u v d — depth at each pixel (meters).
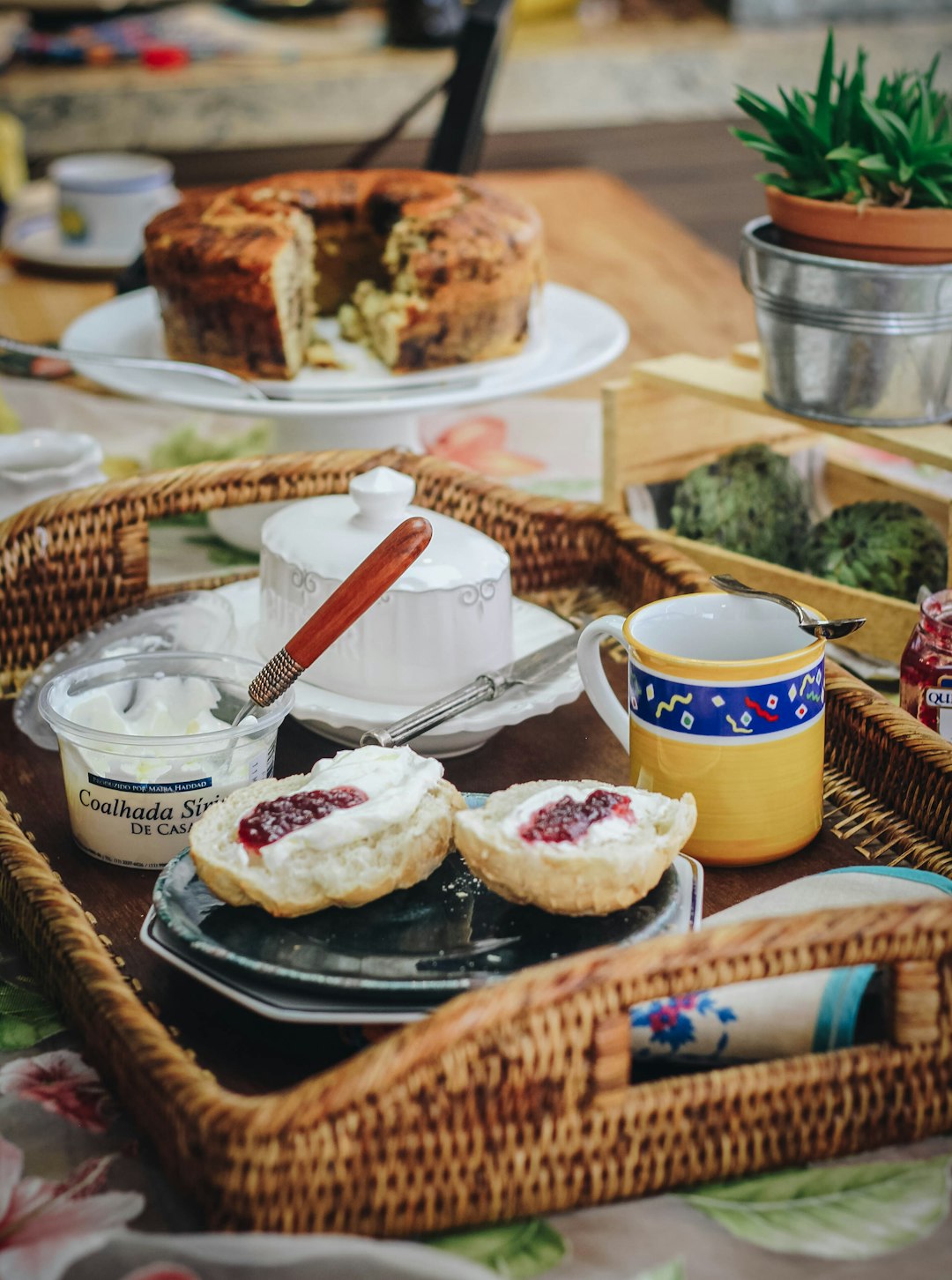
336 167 2.89
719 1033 0.69
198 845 0.76
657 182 2.97
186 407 1.36
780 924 0.64
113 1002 0.70
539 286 1.56
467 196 1.58
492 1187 0.63
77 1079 0.74
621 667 1.12
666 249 2.23
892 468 1.51
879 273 1.06
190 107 2.84
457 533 1.00
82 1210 0.65
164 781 0.85
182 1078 0.64
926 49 3.19
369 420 1.46
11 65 2.97
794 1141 0.67
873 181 1.08
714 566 1.26
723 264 2.16
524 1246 0.63
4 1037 0.77
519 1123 0.63
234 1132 0.59
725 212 2.85
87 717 0.89
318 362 1.56
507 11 1.92
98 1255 0.62
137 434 1.65
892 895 0.77
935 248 1.06
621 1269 0.62
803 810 0.86
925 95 1.07
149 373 1.46
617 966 0.62
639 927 0.73
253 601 1.12
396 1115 0.61
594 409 1.74
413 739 0.93
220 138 2.88
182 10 3.23
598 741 1.02
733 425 1.38
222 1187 0.60
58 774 0.99
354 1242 0.61
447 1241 0.63
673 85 3.09
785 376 1.17
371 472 0.98
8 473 1.26
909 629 1.15
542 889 0.72
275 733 0.89
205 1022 0.74
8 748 1.03
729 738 0.82
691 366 1.32
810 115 1.12
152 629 1.06
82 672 0.92
